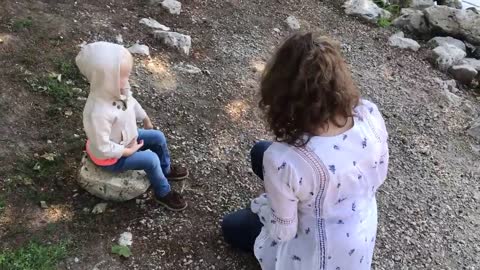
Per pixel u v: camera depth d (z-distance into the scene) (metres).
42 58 3.75
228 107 3.83
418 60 4.79
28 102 3.44
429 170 3.69
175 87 3.87
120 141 2.76
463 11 5.17
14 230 2.79
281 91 2.06
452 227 3.30
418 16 5.22
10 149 3.15
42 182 3.03
